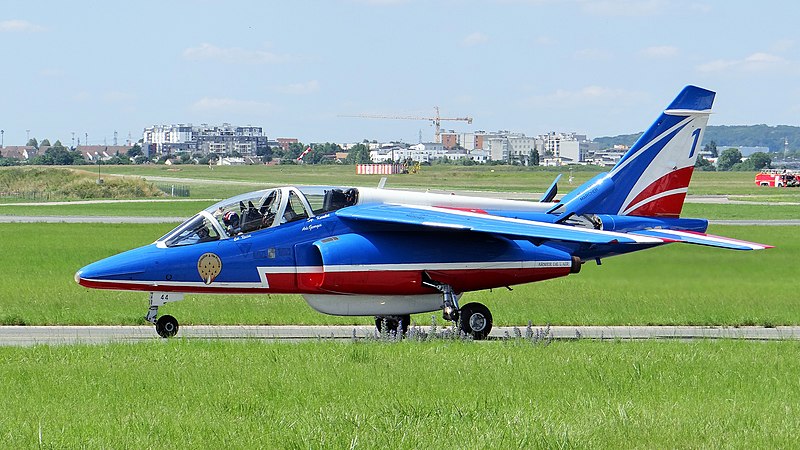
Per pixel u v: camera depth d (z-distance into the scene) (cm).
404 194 9069
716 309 10356
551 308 10431
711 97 9850
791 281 12381
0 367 6191
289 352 6806
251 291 8444
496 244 8681
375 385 5734
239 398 5362
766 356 6994
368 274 8356
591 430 4662
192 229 8406
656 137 9744
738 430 4706
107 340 7838
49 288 11594
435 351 6969
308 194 8619
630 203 9719
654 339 8231
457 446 4441
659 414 5000
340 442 4466
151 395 5444
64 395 5434
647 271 12125
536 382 5916
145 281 8225
